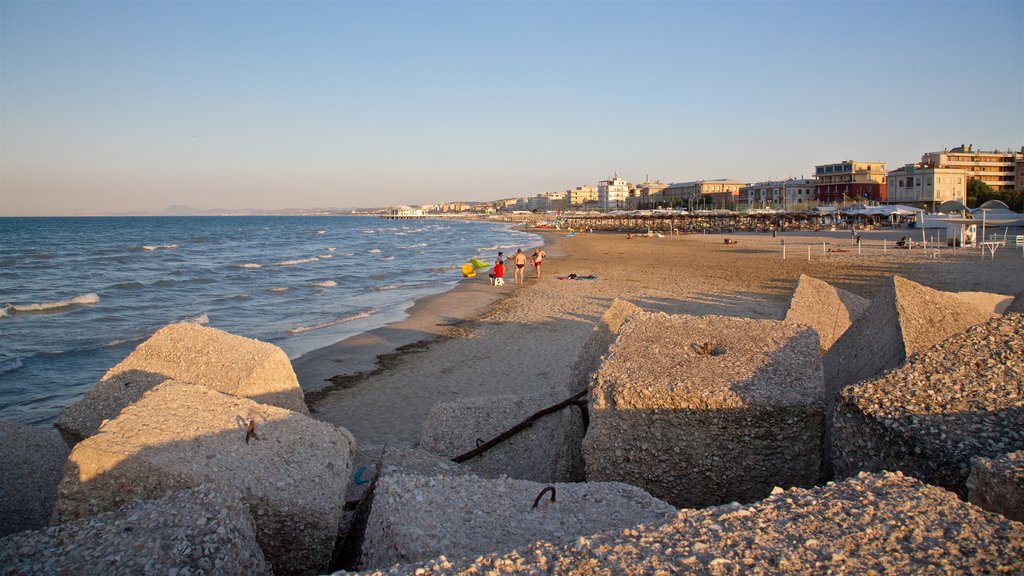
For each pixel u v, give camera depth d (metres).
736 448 3.59
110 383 5.55
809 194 108.25
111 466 3.26
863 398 3.16
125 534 2.62
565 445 5.04
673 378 3.79
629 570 1.97
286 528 3.32
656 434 3.71
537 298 21.19
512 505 3.00
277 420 3.82
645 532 2.22
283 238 81.44
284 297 23.91
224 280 30.20
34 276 32.81
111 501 3.26
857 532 2.12
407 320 18.03
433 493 3.04
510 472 4.97
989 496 2.38
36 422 9.78
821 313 7.67
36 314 20.06
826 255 34.81
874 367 5.01
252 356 5.69
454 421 5.44
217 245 63.94
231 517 2.79
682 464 3.68
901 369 3.32
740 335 4.40
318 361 13.04
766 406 3.52
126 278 31.56
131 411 3.73
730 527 2.21
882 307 5.39
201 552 2.54
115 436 3.44
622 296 20.30
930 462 2.77
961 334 3.51
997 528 2.11
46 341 15.62
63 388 11.65
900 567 1.92
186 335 6.07
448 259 43.88
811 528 2.17
